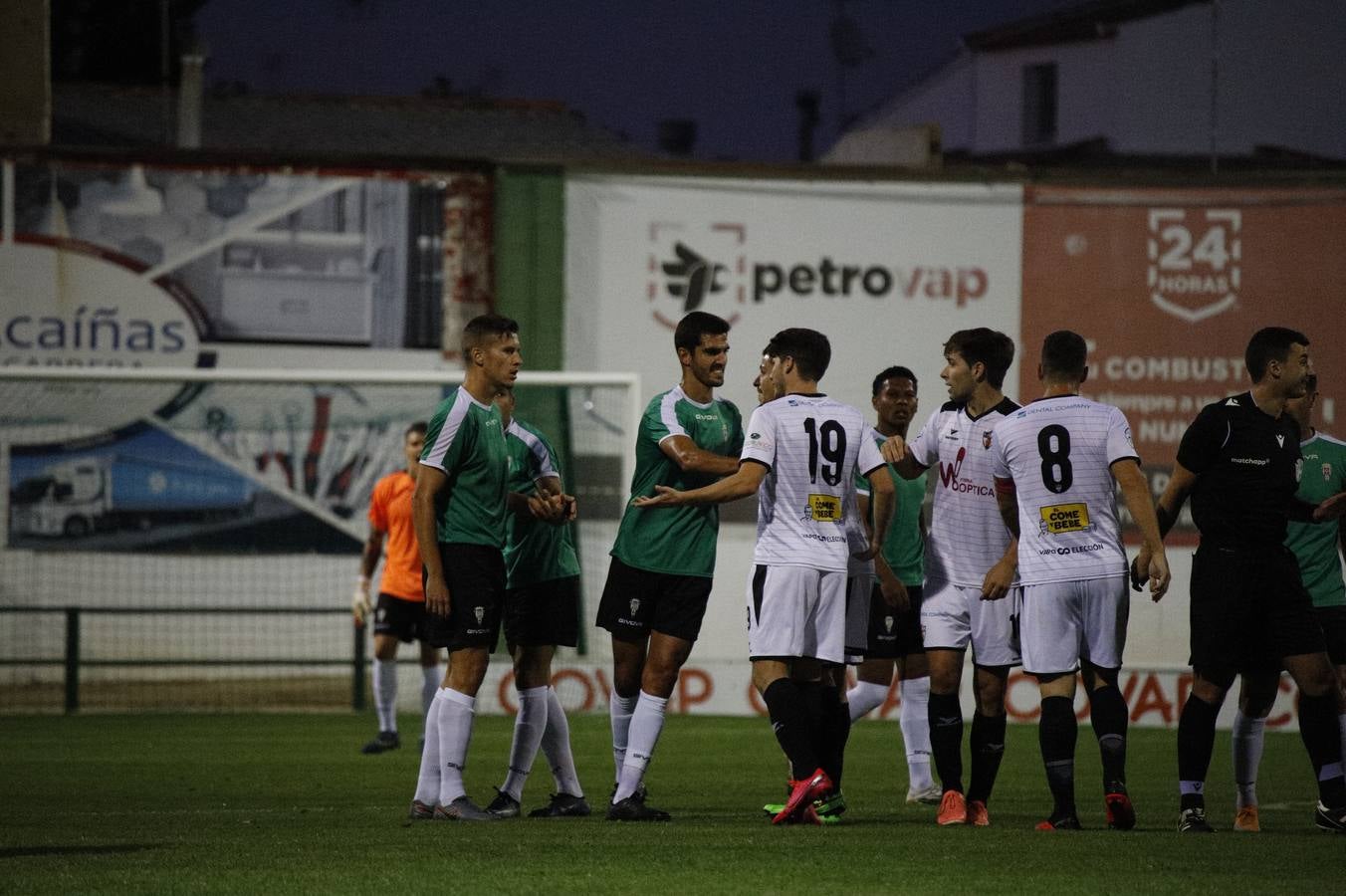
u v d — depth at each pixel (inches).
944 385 2463.1
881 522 1050.7
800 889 757.3
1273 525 1029.8
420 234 2443.4
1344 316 2470.5
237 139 4077.3
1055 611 1015.6
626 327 2447.1
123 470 2458.2
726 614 2381.9
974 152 5285.4
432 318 2442.2
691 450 1058.1
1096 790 1400.1
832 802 1071.6
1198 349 2474.2
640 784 1082.7
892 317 2460.6
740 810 1197.7
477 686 1070.4
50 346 2379.4
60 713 2266.2
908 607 1113.4
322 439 2500.0
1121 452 1015.6
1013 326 2474.2
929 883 776.9
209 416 2480.3
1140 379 2472.9
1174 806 1263.5
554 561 1119.0
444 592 1048.8
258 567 2486.5
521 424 1129.4
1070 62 5177.2
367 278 2437.3
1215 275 2480.3
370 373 2333.9
